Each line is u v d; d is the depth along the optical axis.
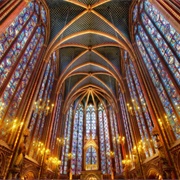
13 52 12.76
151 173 15.45
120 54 25.06
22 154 12.06
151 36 15.75
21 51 14.01
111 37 21.03
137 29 18.80
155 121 13.97
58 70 24.95
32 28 16.14
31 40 15.91
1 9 10.55
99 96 34.91
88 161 28.56
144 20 17.12
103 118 33.91
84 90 33.25
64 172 26.36
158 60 14.48
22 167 12.86
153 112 14.42
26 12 14.90
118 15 20.00
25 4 12.83
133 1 18.62
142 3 17.14
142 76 16.69
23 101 14.07
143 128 17.84
